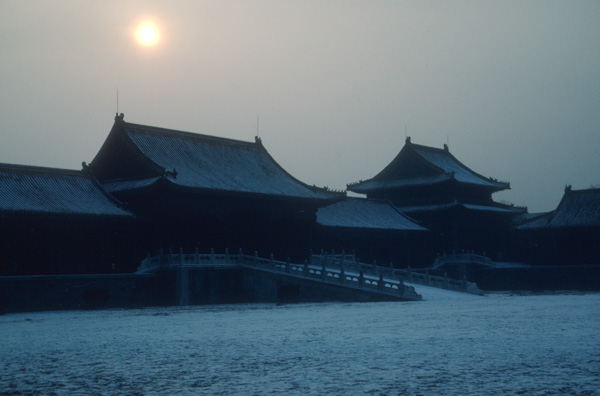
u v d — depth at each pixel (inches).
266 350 1267.2
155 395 872.9
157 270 2972.4
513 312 2113.7
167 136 3715.6
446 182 5098.4
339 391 871.7
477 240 5177.2
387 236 4520.2
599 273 4111.7
